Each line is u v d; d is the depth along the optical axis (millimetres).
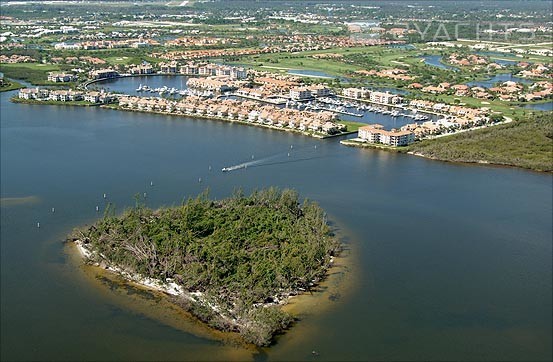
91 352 135625
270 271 163625
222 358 135125
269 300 157375
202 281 160250
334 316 152125
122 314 148875
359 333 145750
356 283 167750
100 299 154750
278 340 142000
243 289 156125
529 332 148375
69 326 144125
